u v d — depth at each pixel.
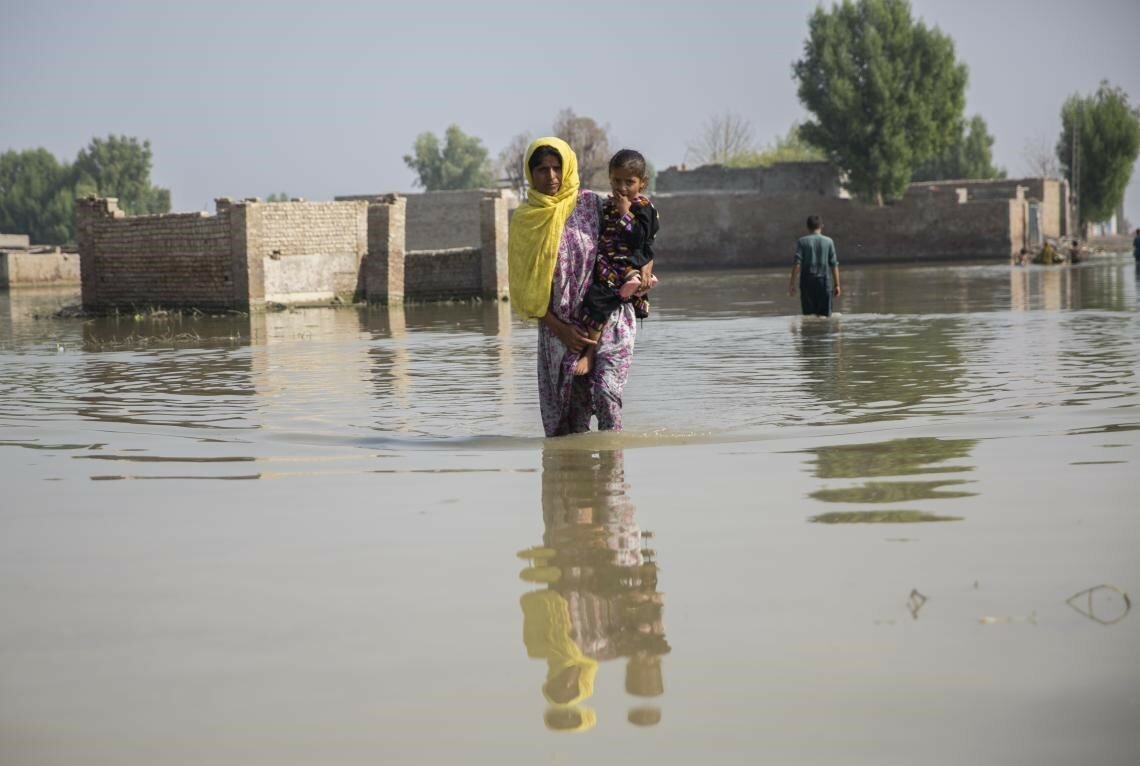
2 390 9.76
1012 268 38.94
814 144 58.31
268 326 20.36
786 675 2.62
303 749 2.34
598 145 77.69
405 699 2.56
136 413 8.00
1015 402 7.24
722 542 3.79
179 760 2.30
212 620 3.13
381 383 9.79
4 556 3.89
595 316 6.25
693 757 2.25
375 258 28.59
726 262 57.06
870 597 3.14
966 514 4.06
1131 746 2.22
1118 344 11.15
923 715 2.39
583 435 6.37
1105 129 71.88
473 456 5.77
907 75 57.44
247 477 5.28
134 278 28.27
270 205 27.00
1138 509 4.04
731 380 9.07
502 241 29.36
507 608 3.16
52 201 98.38
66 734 2.43
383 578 3.48
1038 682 2.53
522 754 2.29
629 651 2.80
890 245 55.84
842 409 7.23
